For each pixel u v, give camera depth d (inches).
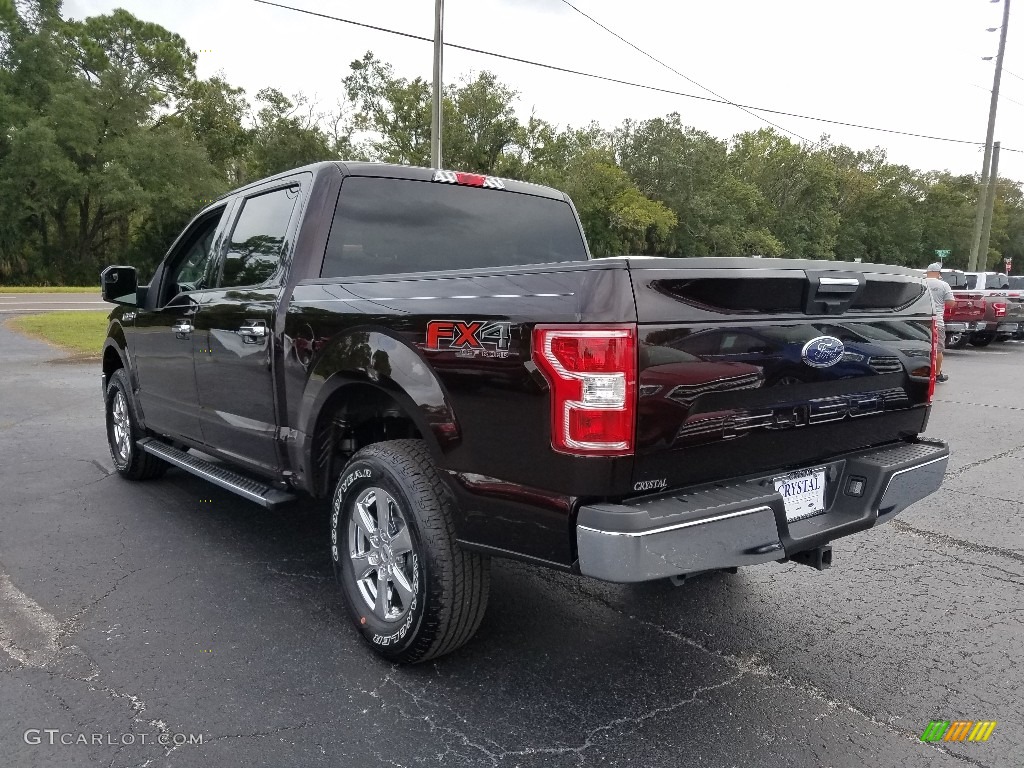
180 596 146.8
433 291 111.7
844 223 3102.9
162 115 2374.5
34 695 111.3
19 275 2130.9
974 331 676.7
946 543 184.4
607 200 2150.6
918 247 3230.8
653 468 96.4
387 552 121.5
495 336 100.7
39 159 1921.8
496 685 116.6
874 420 126.1
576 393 92.4
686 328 96.7
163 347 188.2
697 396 98.3
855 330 118.5
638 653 128.0
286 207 151.9
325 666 121.1
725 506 99.0
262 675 118.0
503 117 1913.1
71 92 2041.1
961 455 275.1
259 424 151.0
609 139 2429.9
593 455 92.5
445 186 163.6
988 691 117.5
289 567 162.1
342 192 147.8
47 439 283.4
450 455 107.9
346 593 128.6
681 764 98.0
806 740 103.9
